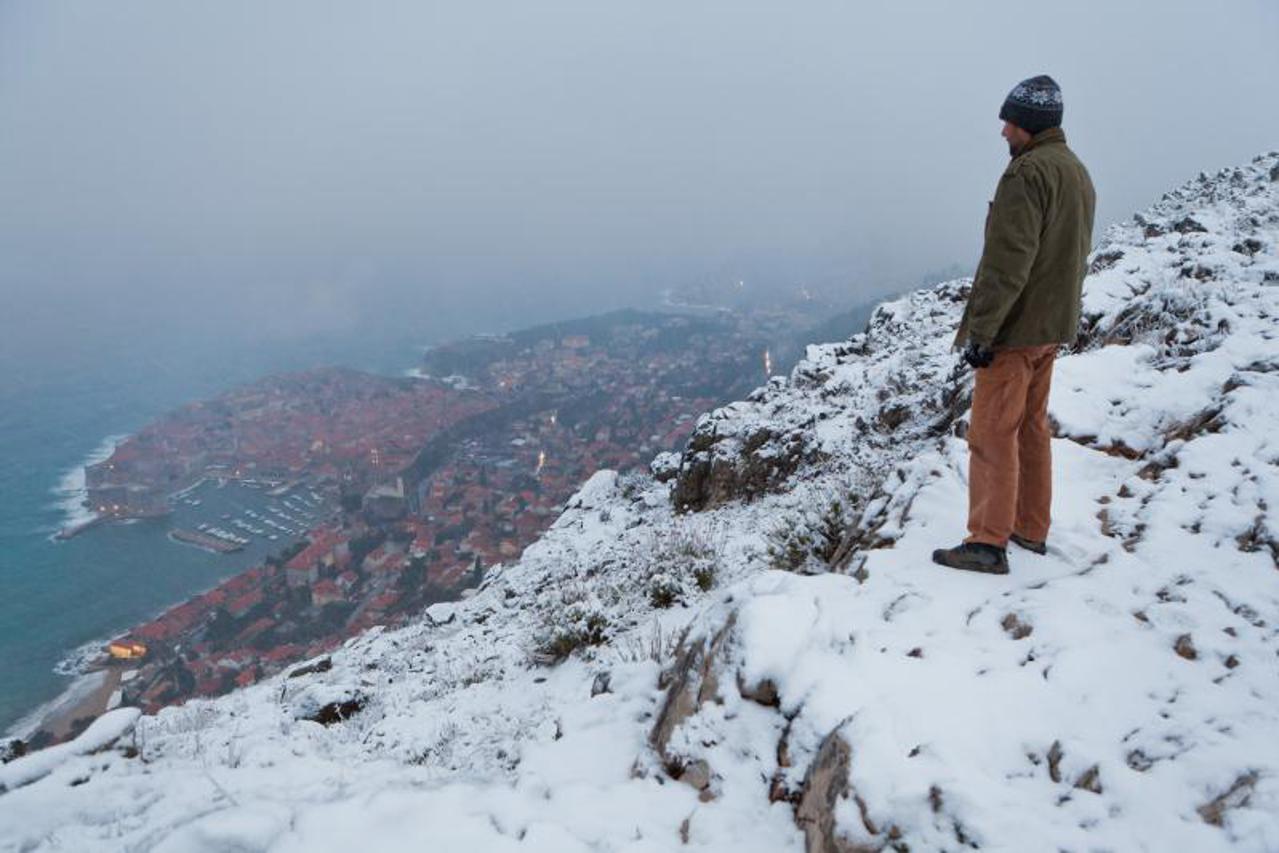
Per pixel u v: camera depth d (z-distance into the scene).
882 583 3.85
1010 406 3.63
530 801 3.10
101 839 3.82
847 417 12.73
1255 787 2.15
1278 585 3.29
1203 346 6.41
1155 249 11.79
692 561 8.32
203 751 5.51
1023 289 3.43
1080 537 4.04
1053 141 3.43
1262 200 14.31
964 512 4.45
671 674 4.09
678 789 3.09
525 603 12.14
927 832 2.19
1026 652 3.09
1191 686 2.74
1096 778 2.34
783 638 3.32
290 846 2.71
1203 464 4.33
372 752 6.39
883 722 2.62
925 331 15.50
